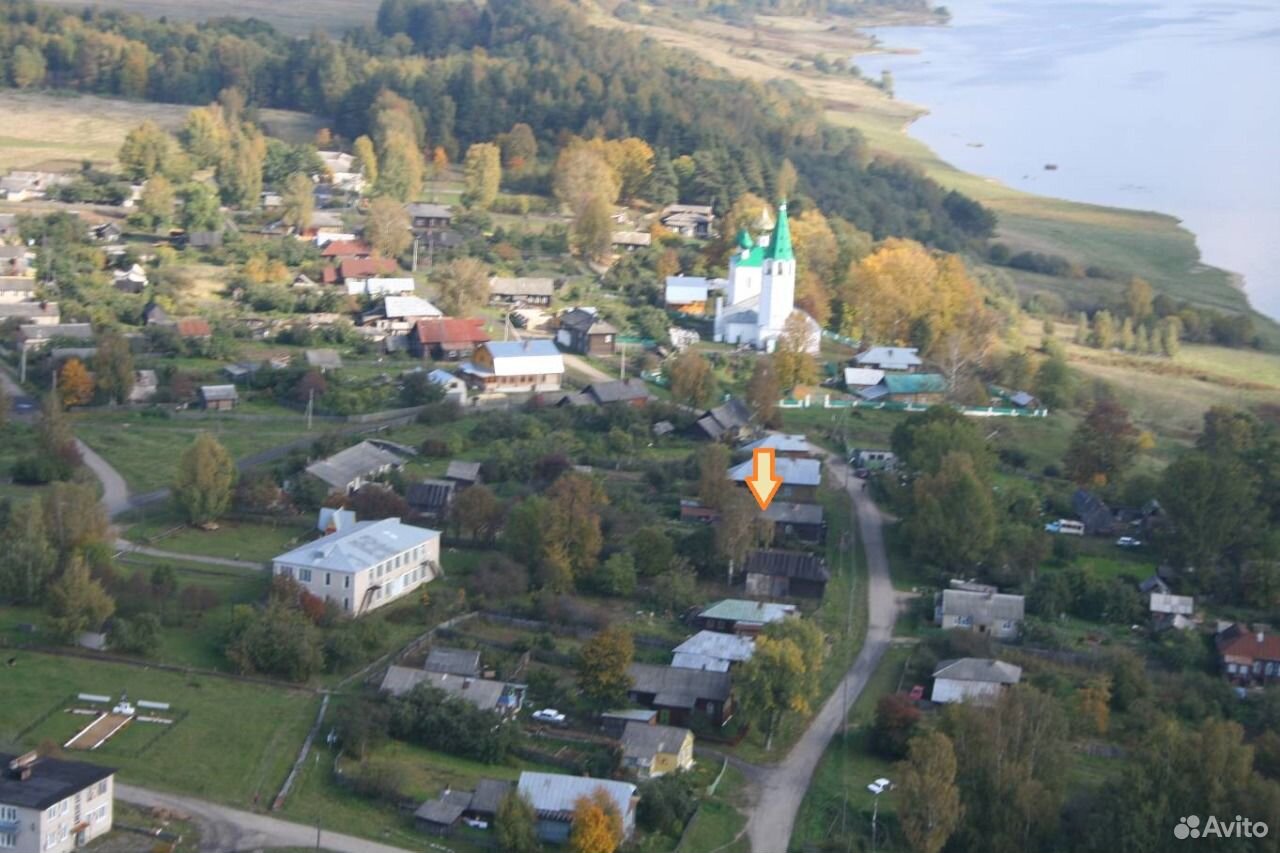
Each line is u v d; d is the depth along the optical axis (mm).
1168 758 111938
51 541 142625
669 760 119500
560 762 120125
